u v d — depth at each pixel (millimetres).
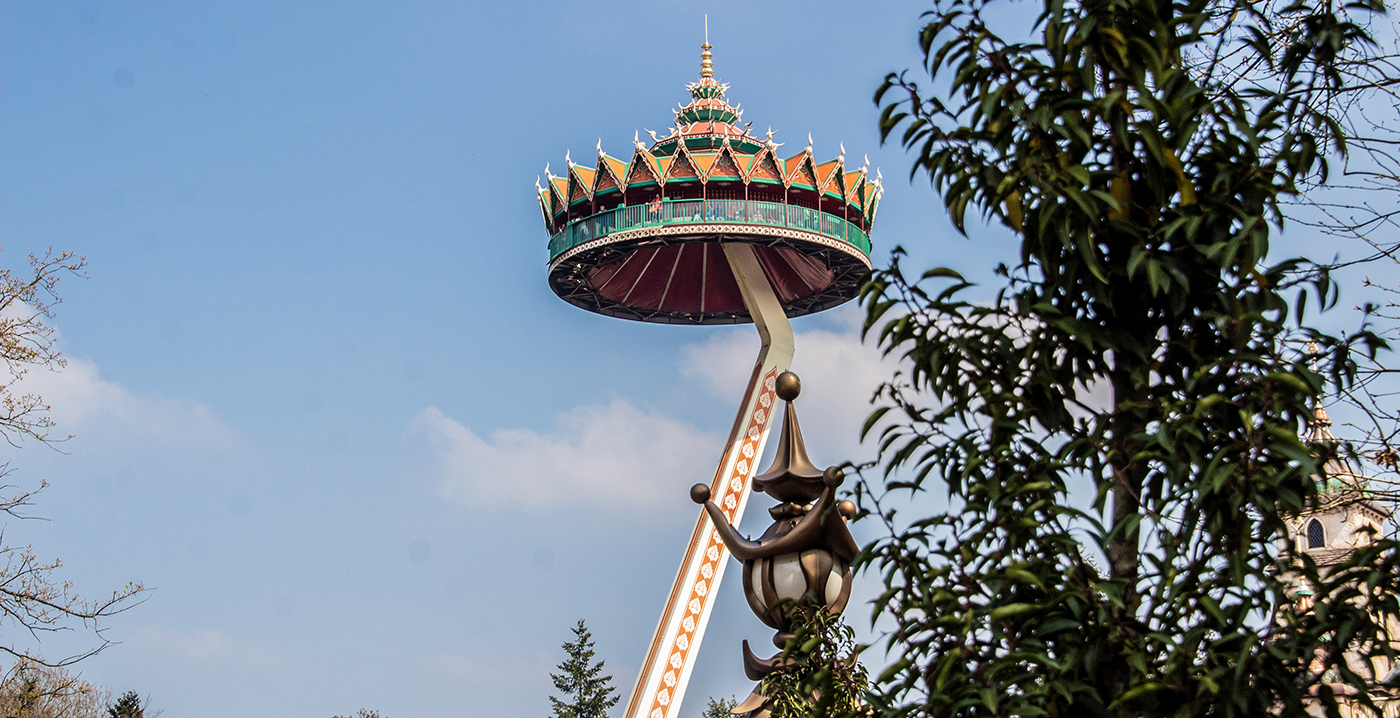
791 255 40719
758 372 38781
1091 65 6496
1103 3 6539
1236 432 6250
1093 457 6559
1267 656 5867
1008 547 6516
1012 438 6723
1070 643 6160
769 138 37344
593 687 63844
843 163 38031
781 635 11398
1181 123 6395
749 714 11484
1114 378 6781
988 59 6855
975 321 6797
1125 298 6699
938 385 6898
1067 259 6566
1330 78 7082
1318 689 5934
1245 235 6121
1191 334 6629
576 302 42219
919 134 7082
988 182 6879
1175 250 6445
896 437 7023
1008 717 5965
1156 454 6109
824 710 7281
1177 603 6156
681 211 36656
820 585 11312
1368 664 5996
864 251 39094
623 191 37000
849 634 9367
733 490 37281
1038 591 6426
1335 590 6117
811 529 11195
